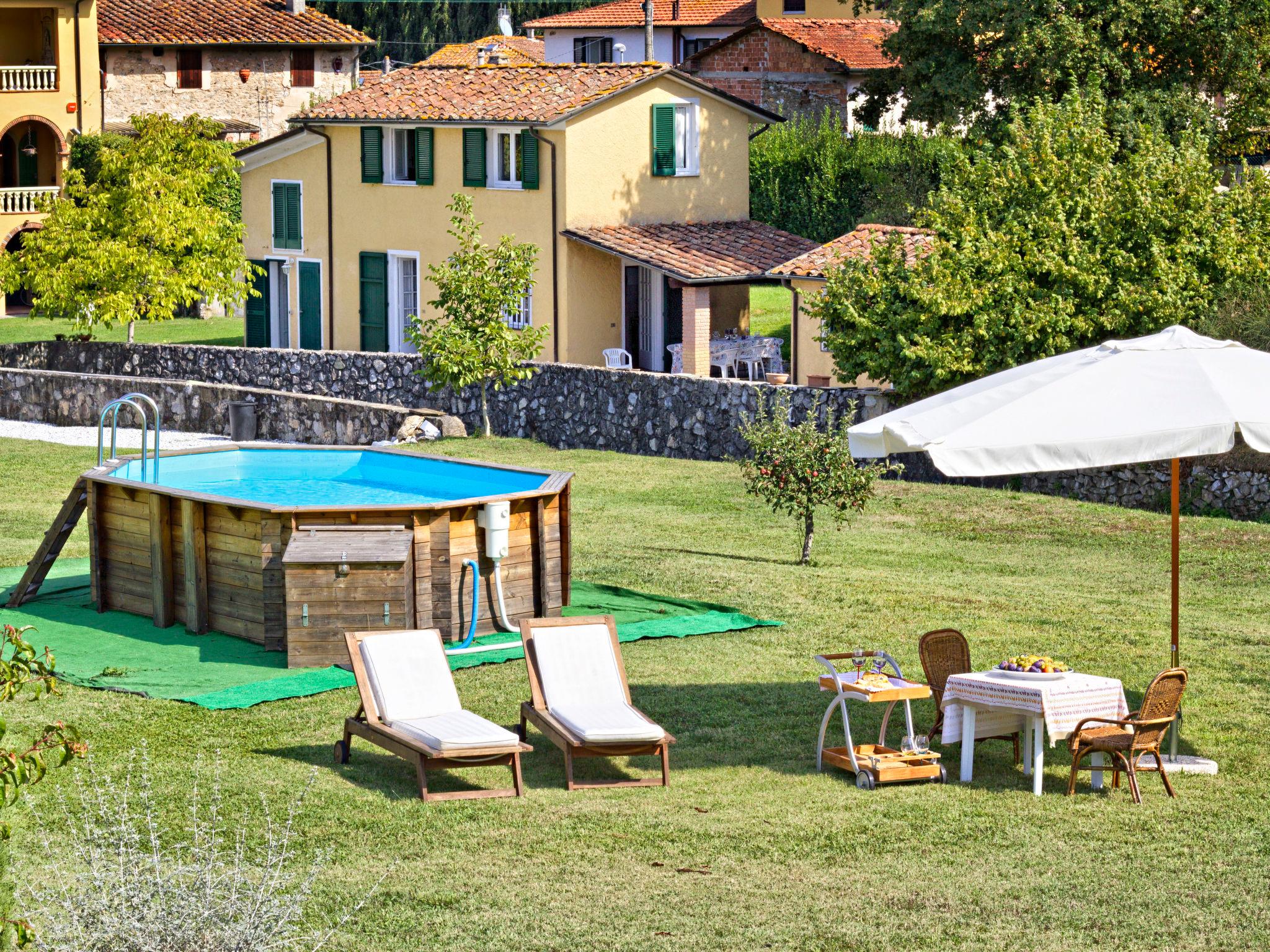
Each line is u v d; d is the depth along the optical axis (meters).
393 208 36.09
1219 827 9.40
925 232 29.39
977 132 34.06
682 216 35.06
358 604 13.04
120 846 7.84
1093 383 10.08
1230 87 34.06
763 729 11.48
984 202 24.92
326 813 9.51
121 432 30.38
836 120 42.16
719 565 17.17
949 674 11.12
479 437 28.12
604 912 8.02
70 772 10.09
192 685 12.32
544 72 35.50
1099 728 10.30
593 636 11.15
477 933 7.73
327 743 10.98
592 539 18.75
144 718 11.40
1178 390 9.93
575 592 15.75
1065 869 8.69
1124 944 7.67
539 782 10.31
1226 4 31.59
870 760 10.36
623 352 33.09
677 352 32.75
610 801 9.89
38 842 8.70
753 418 24.69
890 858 8.86
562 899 8.19
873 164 39.88
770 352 33.47
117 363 36.16
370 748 10.95
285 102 56.69
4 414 32.62
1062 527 19.58
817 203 40.31
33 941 6.62
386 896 8.20
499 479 16.72
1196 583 16.61
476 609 13.77
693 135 35.00
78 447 27.41
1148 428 9.63
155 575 14.23
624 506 21.11
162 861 8.38
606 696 10.91
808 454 17.22
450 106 34.69
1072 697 10.12
